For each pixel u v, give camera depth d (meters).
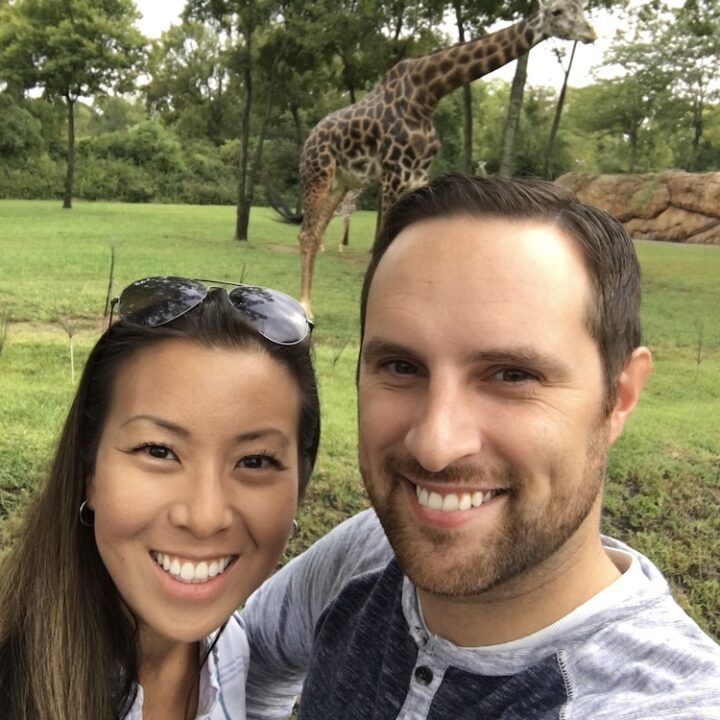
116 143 32.78
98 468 1.27
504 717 1.02
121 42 22.22
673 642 1.00
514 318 0.96
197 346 1.23
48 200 27.83
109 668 1.32
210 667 1.42
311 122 25.16
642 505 3.52
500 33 7.22
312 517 3.23
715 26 15.05
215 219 18.30
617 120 27.27
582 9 7.05
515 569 1.00
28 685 1.29
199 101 43.00
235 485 1.28
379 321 1.05
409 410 1.04
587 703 0.96
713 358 6.02
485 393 0.99
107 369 1.27
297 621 1.56
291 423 1.34
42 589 1.31
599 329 1.02
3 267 8.05
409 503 1.05
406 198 1.09
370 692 1.23
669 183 18.39
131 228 14.33
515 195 1.02
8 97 28.47
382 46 13.12
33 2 21.62
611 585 1.08
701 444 4.18
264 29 14.54
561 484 1.00
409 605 1.19
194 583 1.27
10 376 4.36
